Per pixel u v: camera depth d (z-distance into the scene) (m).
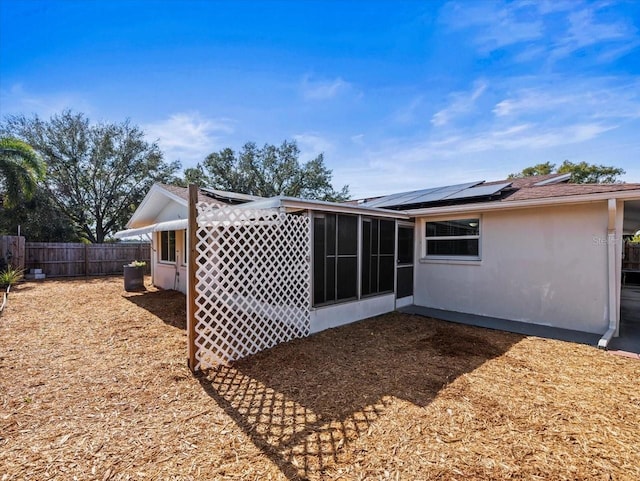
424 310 8.17
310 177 29.03
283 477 2.31
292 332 5.69
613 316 5.90
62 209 21.36
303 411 3.25
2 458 2.47
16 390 3.68
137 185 24.67
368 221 7.31
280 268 5.54
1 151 13.30
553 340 5.69
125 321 6.89
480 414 3.18
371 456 2.54
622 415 3.18
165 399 3.51
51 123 21.75
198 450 2.62
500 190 7.58
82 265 15.88
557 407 3.33
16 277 12.13
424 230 8.80
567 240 6.45
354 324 6.74
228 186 27.75
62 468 2.38
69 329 6.25
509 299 7.21
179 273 10.64
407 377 4.08
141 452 2.58
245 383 3.93
